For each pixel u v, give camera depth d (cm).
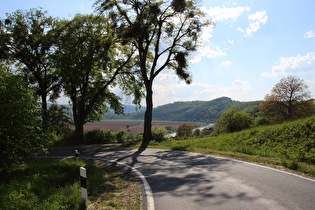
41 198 473
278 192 491
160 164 930
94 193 557
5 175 708
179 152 1279
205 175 687
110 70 2380
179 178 670
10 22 2194
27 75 823
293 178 607
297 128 1205
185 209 423
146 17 1859
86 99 2289
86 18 2086
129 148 1639
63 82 2255
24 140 699
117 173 798
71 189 516
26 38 2209
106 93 2517
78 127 2234
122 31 1920
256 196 471
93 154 1369
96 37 2091
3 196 452
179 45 2091
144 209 440
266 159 885
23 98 694
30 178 626
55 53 2173
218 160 944
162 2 1931
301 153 900
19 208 408
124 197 524
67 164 834
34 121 716
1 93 651
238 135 1576
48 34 2216
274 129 1362
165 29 2055
